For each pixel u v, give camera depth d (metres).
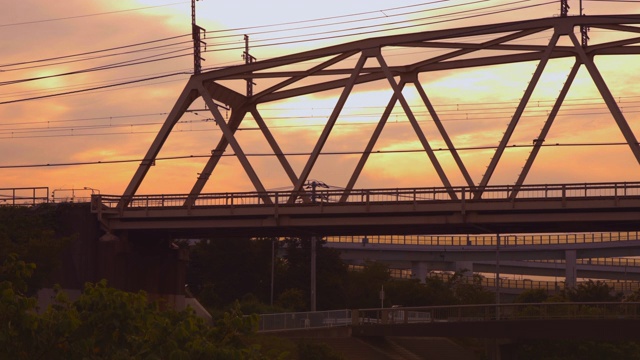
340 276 116.06
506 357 77.50
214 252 112.00
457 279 148.88
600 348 77.31
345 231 66.94
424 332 70.56
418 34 61.00
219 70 66.81
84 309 21.09
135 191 68.94
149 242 72.38
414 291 126.56
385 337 76.94
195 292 112.44
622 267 172.50
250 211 63.91
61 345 20.30
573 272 157.25
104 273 68.44
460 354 81.06
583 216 56.28
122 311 21.05
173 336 21.12
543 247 157.38
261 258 111.44
